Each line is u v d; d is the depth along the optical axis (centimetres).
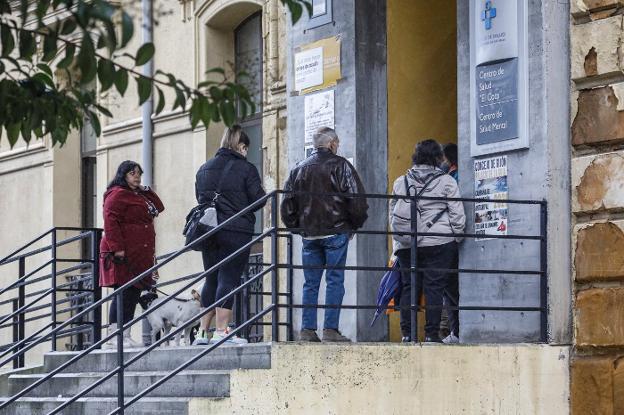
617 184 1741
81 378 1981
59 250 3272
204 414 1673
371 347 1653
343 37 2083
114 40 967
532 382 1748
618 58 1747
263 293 2239
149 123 2975
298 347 1623
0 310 3450
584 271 1773
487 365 1720
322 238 1775
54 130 1137
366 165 2064
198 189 1958
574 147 1798
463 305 1883
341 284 1777
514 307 1766
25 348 1905
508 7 1833
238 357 1697
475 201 1798
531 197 1798
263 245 2583
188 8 2888
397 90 2106
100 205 3155
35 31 1070
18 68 1093
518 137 1812
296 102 2161
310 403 1619
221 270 1930
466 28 1909
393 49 2106
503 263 1825
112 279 2138
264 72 2606
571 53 1800
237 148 1970
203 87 1147
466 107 1902
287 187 1797
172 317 2212
